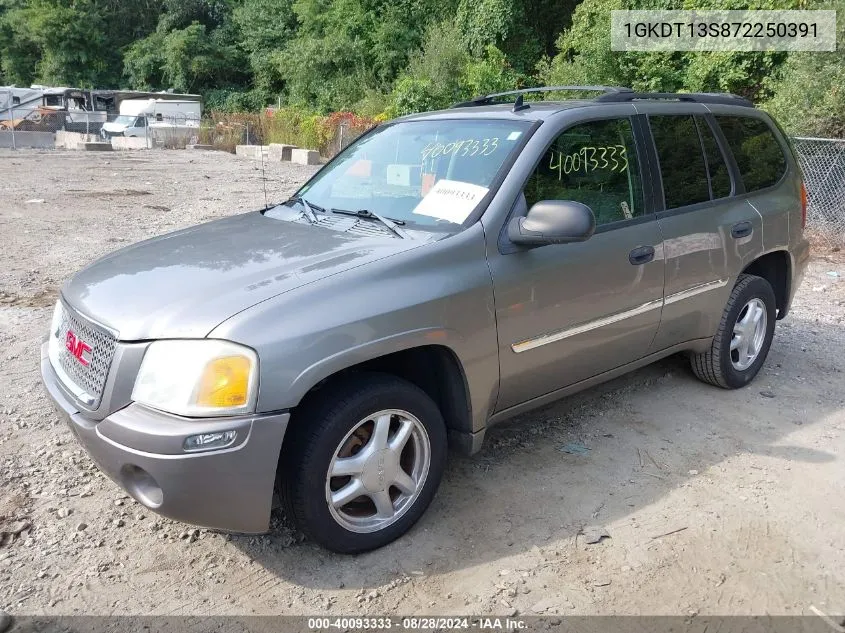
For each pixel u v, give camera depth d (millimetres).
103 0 47062
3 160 19812
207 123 30109
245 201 12867
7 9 49594
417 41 30938
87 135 29859
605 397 4664
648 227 3904
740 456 3908
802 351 5570
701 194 4309
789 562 3018
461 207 3371
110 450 2643
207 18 47188
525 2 26000
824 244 9203
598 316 3682
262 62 40469
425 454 3133
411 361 3338
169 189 14430
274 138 26875
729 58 14555
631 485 3605
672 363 5254
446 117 4035
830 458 3895
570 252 3500
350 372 2969
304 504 2783
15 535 3102
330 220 3658
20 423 4098
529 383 3502
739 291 4574
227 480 2586
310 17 35844
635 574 2934
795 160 5195
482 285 3166
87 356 2873
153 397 2609
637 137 3996
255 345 2586
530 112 3738
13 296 6535
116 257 3471
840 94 9969
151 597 2770
